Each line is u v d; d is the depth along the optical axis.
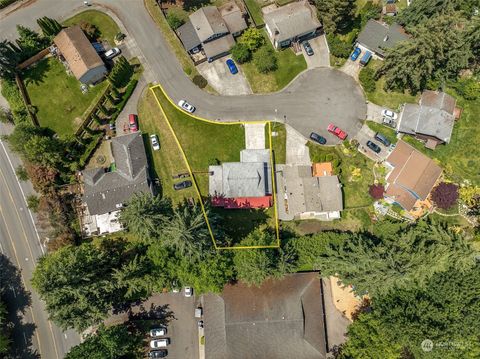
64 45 75.12
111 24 80.06
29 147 67.94
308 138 76.56
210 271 62.88
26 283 72.56
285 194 73.88
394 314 61.19
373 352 61.84
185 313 71.44
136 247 69.94
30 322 71.38
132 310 71.50
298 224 73.81
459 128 76.31
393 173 72.94
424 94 75.62
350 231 73.75
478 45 70.62
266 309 66.00
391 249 61.94
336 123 76.94
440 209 73.94
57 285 57.47
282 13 77.12
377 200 74.44
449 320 59.78
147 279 61.47
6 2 79.94
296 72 78.81
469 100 76.94
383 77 78.19
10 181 74.56
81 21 79.94
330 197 71.94
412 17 74.31
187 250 62.00
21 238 73.44
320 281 70.50
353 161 75.56
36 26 80.00
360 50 78.94
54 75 77.31
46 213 71.62
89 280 59.66
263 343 65.88
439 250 58.94
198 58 79.31
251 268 62.84
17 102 75.31
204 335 68.06
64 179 73.38
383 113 76.25
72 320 58.19
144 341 70.50
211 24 75.88
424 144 75.75
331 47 78.25
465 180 74.62
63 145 72.25
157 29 80.06
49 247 70.62
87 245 66.19
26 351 70.69
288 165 75.31
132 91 77.31
